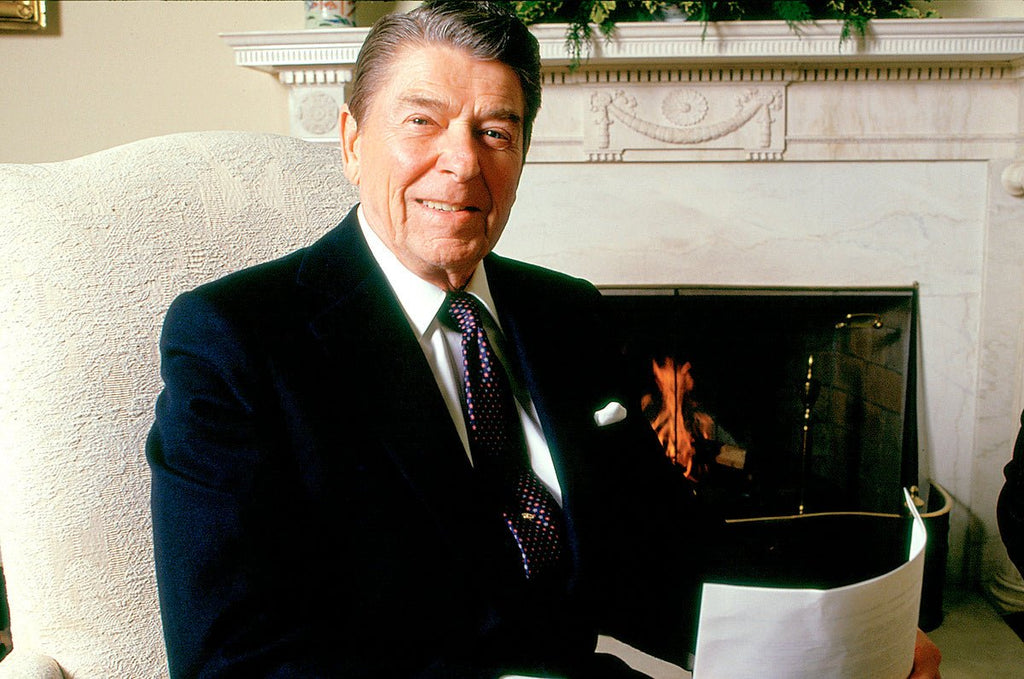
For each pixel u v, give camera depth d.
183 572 0.68
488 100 0.78
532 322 0.95
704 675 0.65
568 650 0.84
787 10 1.69
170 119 2.04
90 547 0.82
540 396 0.89
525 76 0.81
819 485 2.09
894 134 1.91
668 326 2.06
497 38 0.77
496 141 0.80
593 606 0.89
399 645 0.75
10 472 0.80
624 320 2.06
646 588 0.97
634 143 1.94
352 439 0.76
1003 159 1.91
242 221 0.94
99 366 0.83
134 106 2.03
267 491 0.72
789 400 2.09
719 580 0.95
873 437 2.05
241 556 0.69
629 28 1.72
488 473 0.83
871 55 1.75
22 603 0.82
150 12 1.99
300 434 0.74
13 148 2.03
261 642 0.68
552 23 1.76
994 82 1.88
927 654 0.80
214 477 0.70
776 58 1.79
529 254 2.04
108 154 0.94
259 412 0.73
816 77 1.88
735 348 2.07
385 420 0.76
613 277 2.03
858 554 1.80
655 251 2.02
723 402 2.09
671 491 1.01
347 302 0.80
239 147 1.00
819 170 1.96
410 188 0.79
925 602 1.88
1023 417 1.61
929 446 2.05
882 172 1.95
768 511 2.07
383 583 0.74
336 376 0.77
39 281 0.81
